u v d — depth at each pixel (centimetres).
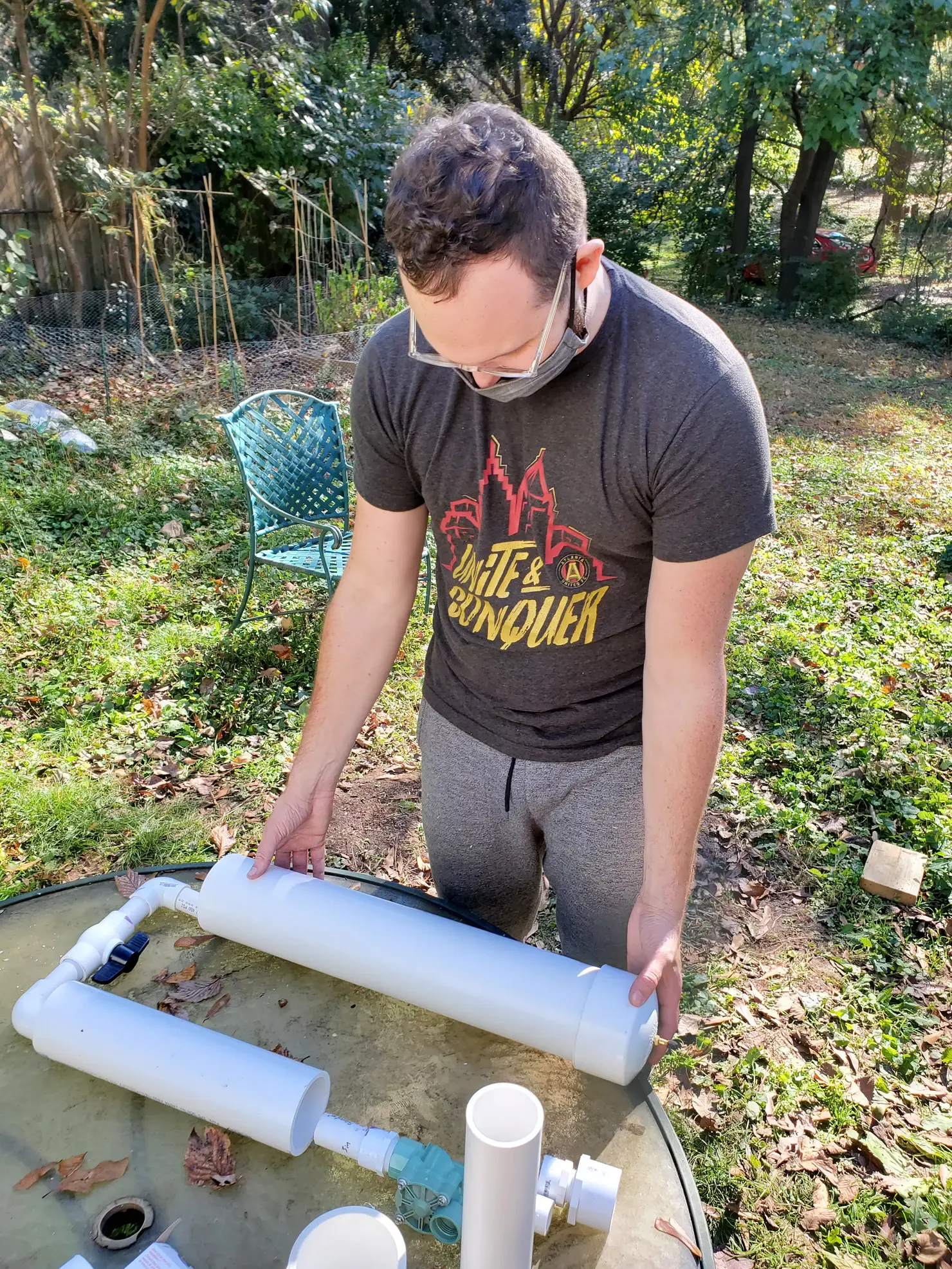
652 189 1412
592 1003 105
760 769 349
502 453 120
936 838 314
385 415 126
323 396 713
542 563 126
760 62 1148
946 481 680
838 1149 212
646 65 1316
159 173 784
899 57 1118
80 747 336
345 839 307
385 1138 98
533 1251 94
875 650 435
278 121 945
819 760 354
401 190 89
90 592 439
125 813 303
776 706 387
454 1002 111
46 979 116
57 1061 110
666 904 115
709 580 113
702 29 1255
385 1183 100
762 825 319
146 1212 96
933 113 1251
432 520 134
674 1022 114
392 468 131
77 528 505
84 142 852
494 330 93
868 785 343
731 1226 195
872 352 1153
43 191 834
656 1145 106
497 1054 116
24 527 490
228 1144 103
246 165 927
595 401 111
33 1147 103
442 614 145
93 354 745
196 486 567
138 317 777
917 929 281
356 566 141
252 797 318
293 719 363
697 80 1354
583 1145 105
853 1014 249
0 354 707
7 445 562
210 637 411
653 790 118
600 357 109
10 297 720
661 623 117
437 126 92
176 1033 105
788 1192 201
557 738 138
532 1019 106
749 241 1437
